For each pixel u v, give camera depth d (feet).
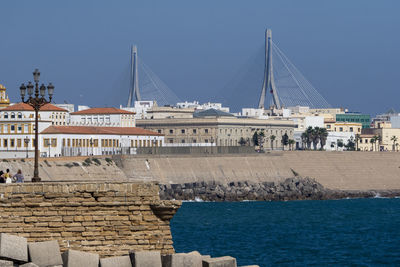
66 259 207.10
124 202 226.58
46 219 219.82
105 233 224.53
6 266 198.80
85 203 223.10
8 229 216.33
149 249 228.22
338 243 621.31
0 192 215.92
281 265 490.08
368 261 514.27
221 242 616.39
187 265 215.10
